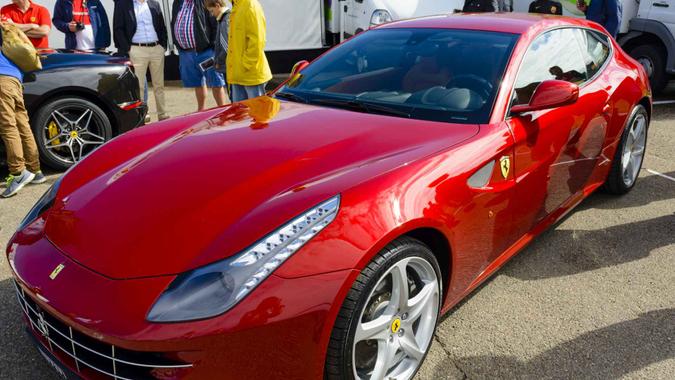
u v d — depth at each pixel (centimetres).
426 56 308
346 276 181
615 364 247
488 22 329
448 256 234
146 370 175
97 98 508
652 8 775
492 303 294
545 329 272
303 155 228
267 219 187
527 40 306
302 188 202
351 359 190
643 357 252
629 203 423
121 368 178
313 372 182
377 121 266
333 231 186
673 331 271
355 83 308
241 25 553
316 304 176
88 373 189
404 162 222
